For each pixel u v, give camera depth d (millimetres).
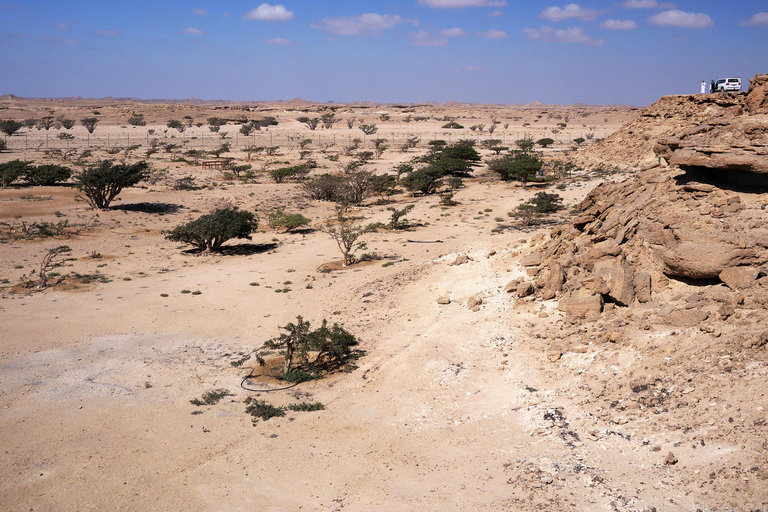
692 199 23234
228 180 74562
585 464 13227
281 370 21047
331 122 191125
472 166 89188
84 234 44656
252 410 17719
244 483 13945
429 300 26344
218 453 15375
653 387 15484
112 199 56688
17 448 15625
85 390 19266
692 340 16703
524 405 16500
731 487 11109
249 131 159250
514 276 26094
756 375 14109
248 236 42750
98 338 24234
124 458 15156
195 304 28984
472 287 26641
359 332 24062
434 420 16531
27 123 171000
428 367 19844
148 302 29234
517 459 13938
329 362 21578
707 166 22500
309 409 17719
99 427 16859
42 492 13648
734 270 18500
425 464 14281
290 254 39781
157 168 82500
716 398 13961
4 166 62531
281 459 14969
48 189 60938
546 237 29812
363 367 20672
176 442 15969
